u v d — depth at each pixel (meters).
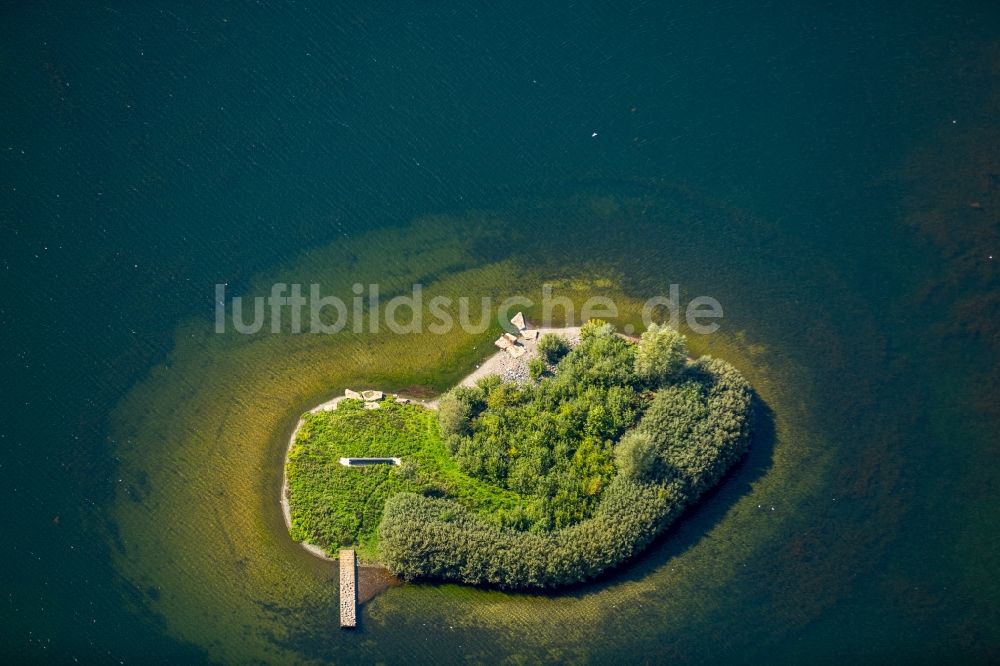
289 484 96.25
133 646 92.56
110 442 101.44
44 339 106.44
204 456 100.06
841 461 98.81
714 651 90.88
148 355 105.81
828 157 115.62
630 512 91.88
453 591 92.06
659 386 98.19
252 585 93.69
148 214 112.25
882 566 94.12
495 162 115.06
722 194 113.62
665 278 108.75
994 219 111.75
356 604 91.81
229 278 109.44
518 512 92.31
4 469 100.25
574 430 95.56
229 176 114.12
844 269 109.38
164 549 96.00
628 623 91.50
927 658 90.62
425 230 111.56
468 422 96.31
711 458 94.44
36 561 96.06
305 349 105.12
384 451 96.44
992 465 98.56
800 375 103.31
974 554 94.62
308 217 112.12
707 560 93.94
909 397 102.00
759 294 107.88
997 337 104.81
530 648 90.56
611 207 112.75
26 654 92.44
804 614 92.31
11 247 110.44
